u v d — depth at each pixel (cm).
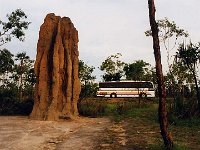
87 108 2964
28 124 2114
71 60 2648
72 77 2625
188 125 2123
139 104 3669
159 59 1354
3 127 1966
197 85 2495
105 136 1731
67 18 2747
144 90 4838
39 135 1716
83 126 2117
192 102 2455
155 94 5219
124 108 3197
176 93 2680
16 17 3903
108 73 6081
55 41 2558
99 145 1490
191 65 2547
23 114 2898
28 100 3064
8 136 1661
